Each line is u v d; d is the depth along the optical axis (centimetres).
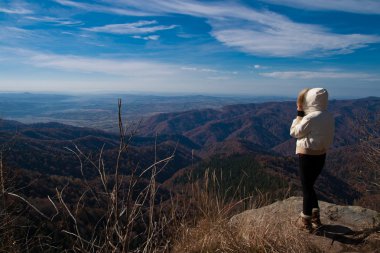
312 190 336
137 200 189
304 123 330
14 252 241
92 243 179
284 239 286
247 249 276
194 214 304
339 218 363
